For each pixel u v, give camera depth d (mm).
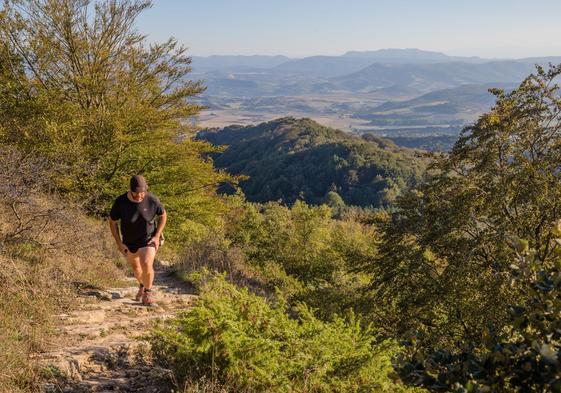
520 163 10344
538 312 2463
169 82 17234
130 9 15852
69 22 15023
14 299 5242
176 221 16109
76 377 3994
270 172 142750
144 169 15492
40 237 7359
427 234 10859
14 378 3586
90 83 15094
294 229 18047
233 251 13508
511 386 2416
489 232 9969
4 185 6965
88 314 5797
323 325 5020
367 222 12281
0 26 14711
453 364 2582
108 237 10891
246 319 4508
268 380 3912
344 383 4453
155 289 8406
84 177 13133
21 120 13695
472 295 9969
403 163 137125
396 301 11445
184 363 4133
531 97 10992
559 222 2801
